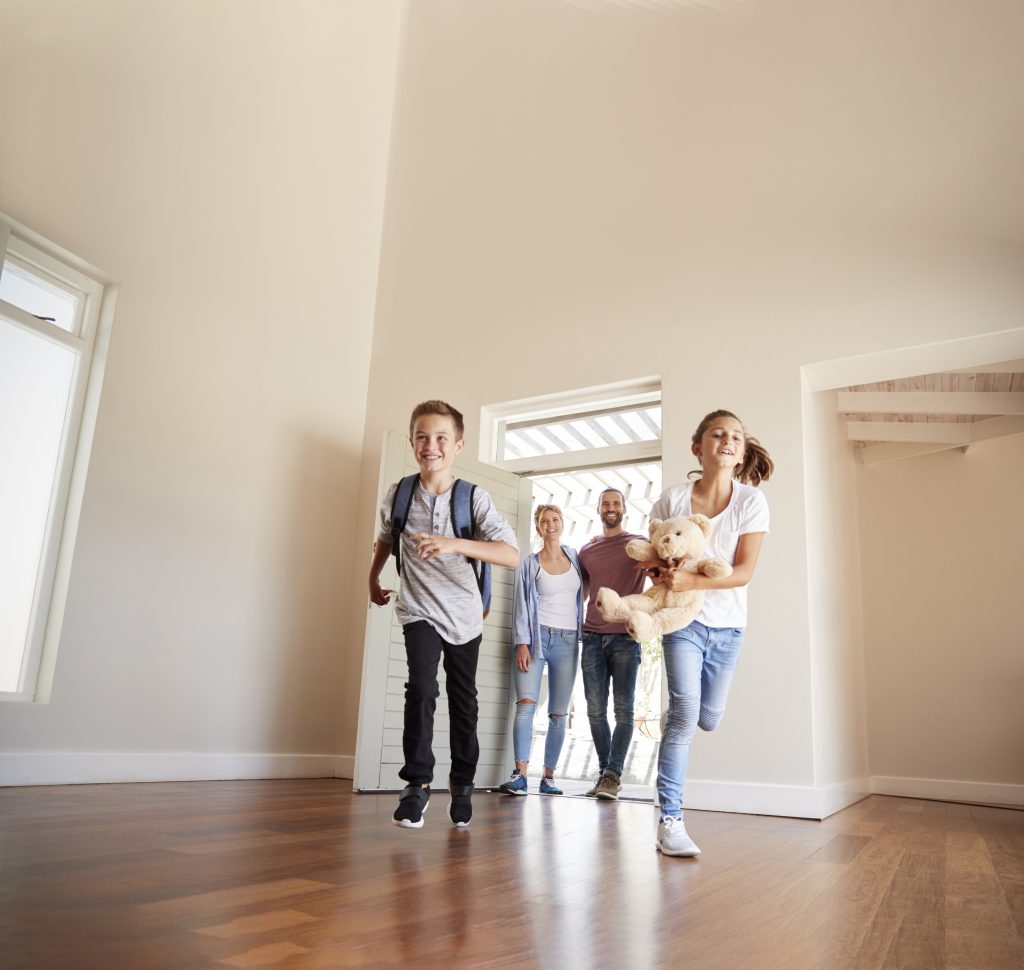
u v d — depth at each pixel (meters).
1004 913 1.72
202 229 4.38
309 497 4.93
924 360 3.94
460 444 2.72
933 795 5.31
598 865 2.12
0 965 1.09
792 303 4.14
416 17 6.10
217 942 1.25
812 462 4.10
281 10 5.04
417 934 1.35
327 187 5.31
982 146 3.85
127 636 3.81
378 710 4.05
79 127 3.76
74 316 3.81
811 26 4.44
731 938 1.44
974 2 4.00
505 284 5.15
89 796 3.06
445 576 2.58
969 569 5.54
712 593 2.49
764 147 4.43
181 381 4.19
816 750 3.61
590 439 4.92
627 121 4.95
